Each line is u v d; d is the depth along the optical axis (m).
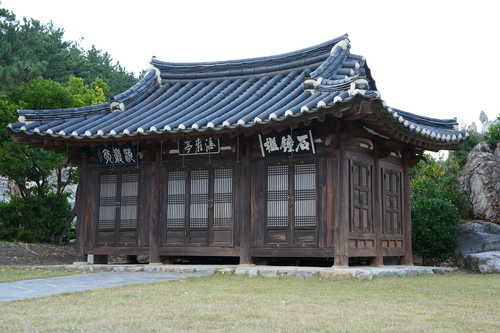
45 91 21.77
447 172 22.17
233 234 13.38
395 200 15.12
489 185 19.09
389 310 7.13
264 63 15.97
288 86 14.05
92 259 15.62
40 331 5.67
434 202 17.22
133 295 8.43
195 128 12.30
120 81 51.94
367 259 14.44
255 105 13.31
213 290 9.09
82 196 15.19
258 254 13.08
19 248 20.17
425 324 6.17
